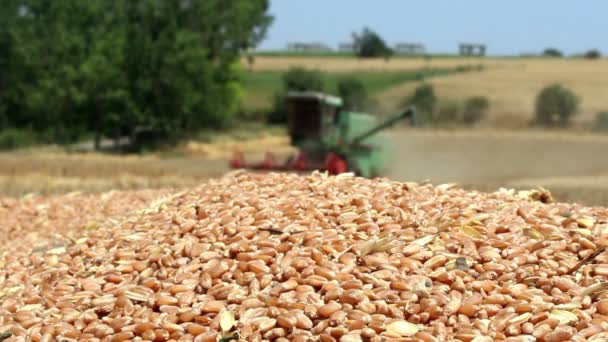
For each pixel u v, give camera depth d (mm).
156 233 7531
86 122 61594
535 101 80625
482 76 104375
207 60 65688
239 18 68000
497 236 6594
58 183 21188
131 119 60188
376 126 26641
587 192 18078
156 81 61031
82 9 67562
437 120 79750
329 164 23797
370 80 104250
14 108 76750
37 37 70625
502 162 48750
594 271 5914
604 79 100875
